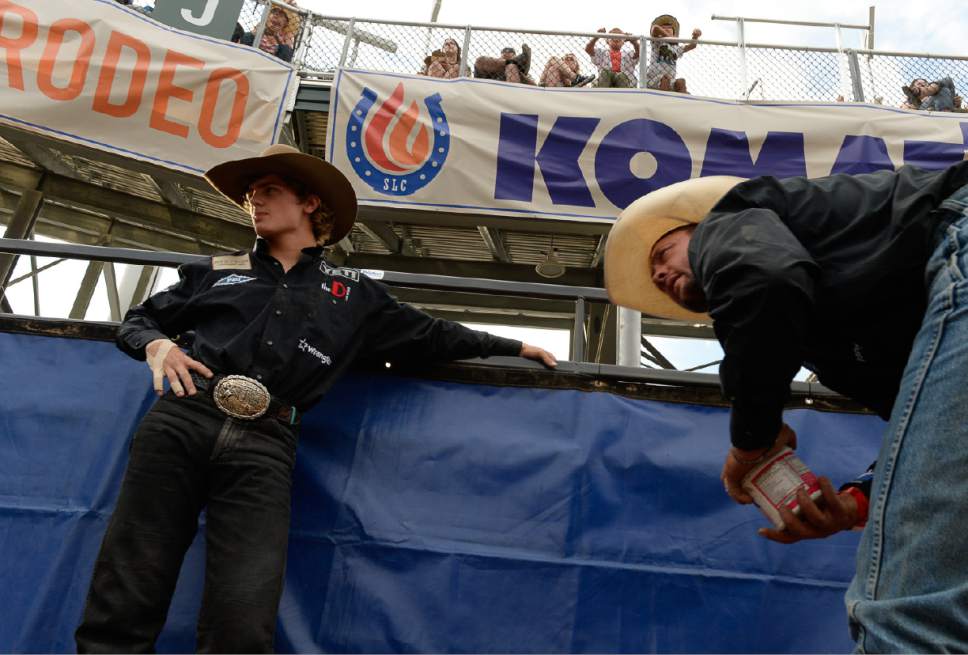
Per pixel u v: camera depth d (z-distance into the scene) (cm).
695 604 258
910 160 762
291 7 843
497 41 857
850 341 138
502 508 273
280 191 267
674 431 288
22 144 943
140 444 213
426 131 780
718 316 123
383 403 290
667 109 785
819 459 282
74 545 259
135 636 194
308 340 241
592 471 280
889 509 105
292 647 248
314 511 270
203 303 243
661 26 886
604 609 257
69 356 293
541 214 754
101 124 746
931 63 842
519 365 298
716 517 273
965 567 94
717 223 137
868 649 100
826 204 138
